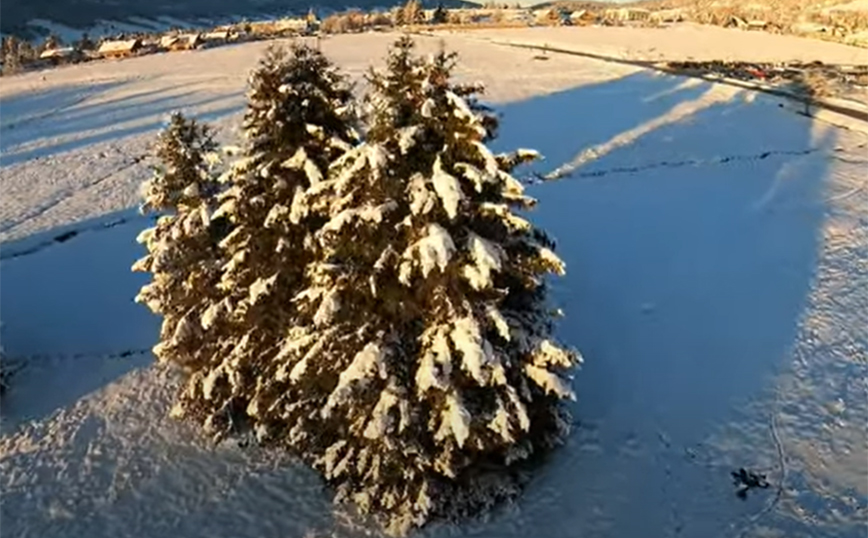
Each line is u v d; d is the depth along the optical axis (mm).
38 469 19938
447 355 14172
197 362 19938
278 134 16469
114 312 28562
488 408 14859
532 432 17188
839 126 45312
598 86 59750
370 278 14328
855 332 22969
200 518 17938
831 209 32531
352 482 16688
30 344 26422
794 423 19250
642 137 44750
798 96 53469
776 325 23594
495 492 16719
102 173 45156
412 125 13680
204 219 17969
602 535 16391
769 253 28562
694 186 36438
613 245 30000
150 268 19062
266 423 18875
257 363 18266
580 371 21812
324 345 14977
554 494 17344
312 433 16922
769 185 35969
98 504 18656
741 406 20047
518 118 50531
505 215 13898
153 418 21672
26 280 31578
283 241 16906
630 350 22781
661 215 32906
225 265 17859
